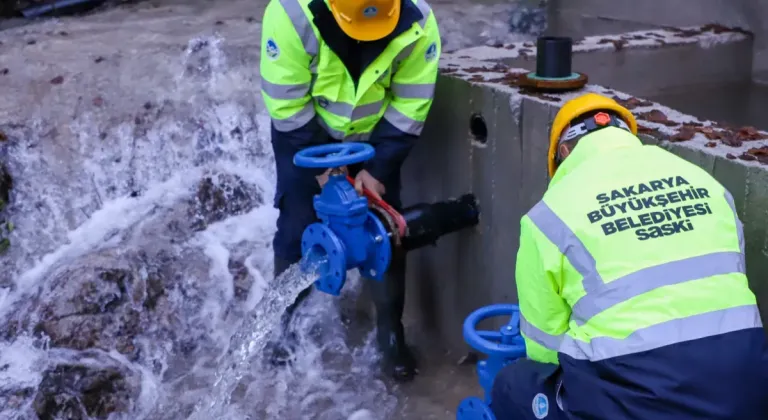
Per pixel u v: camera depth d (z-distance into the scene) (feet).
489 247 10.95
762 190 7.29
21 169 12.82
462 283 11.68
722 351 5.85
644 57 13.06
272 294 9.91
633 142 6.93
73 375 10.63
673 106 12.86
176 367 11.49
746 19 13.69
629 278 6.10
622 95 9.92
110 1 20.58
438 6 18.94
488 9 18.53
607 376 6.09
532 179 9.95
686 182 6.50
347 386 11.43
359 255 9.33
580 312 6.32
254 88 14.51
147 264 12.03
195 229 13.10
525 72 11.25
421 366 11.94
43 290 11.44
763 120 12.07
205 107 14.02
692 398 5.79
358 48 9.40
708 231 6.25
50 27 17.95
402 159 10.29
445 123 11.34
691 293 6.01
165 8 19.83
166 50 15.40
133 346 11.29
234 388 11.15
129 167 13.50
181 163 13.80
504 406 7.17
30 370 10.61
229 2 20.38
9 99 13.78
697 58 13.47
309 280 9.53
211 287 12.29
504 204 10.52
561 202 6.52
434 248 12.09
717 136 8.22
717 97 13.34
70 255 12.33
